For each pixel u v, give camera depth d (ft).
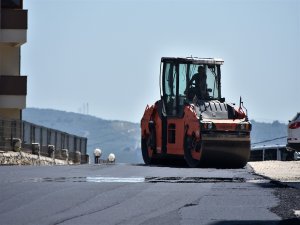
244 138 186.19
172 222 77.77
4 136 261.85
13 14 325.42
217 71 197.47
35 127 288.51
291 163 187.32
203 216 81.82
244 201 94.79
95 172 145.48
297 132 206.18
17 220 78.89
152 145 200.44
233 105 192.65
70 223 77.10
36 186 112.27
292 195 101.50
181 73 196.24
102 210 86.74
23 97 330.13
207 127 183.62
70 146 341.00
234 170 157.17
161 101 198.08
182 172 147.43
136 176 134.72
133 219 79.82
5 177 129.90
